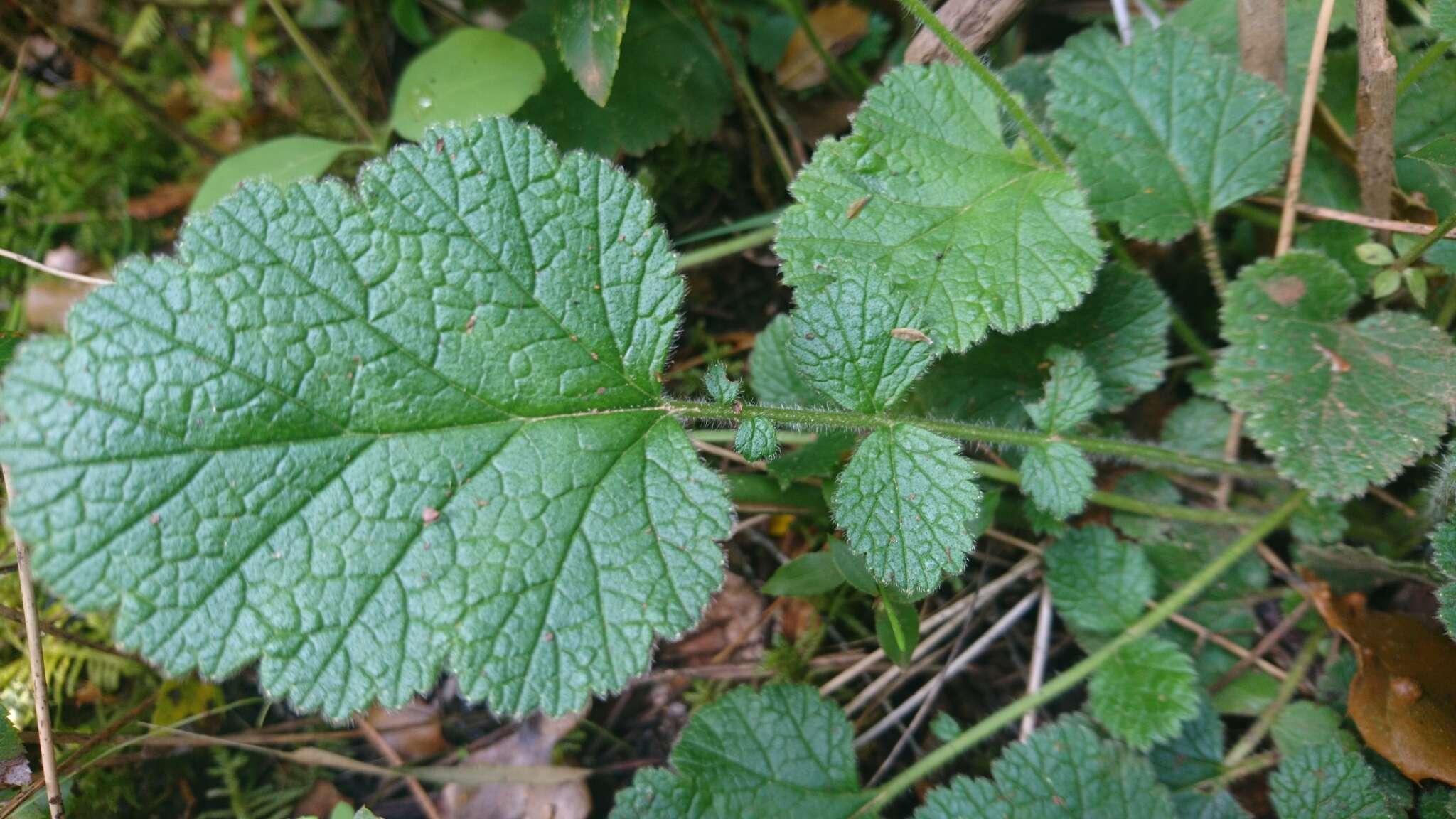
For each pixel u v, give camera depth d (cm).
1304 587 15
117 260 19
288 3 20
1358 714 13
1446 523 12
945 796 13
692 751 13
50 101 20
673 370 18
